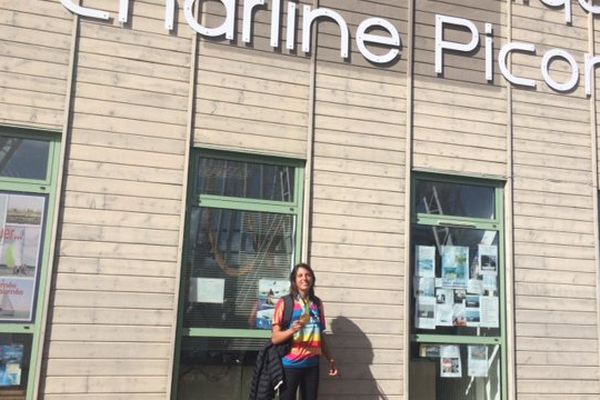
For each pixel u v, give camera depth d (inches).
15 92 193.8
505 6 251.4
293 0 226.1
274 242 215.3
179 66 210.7
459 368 225.6
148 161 203.3
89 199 196.1
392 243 223.0
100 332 191.6
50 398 184.5
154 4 211.5
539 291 235.3
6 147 193.8
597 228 246.1
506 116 243.1
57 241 191.5
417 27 239.3
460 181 236.4
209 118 211.6
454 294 229.6
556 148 247.3
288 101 220.4
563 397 230.8
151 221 201.0
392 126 229.6
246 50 218.7
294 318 192.2
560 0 258.4
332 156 221.8
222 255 209.6
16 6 197.3
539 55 252.1
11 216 190.9
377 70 231.6
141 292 197.0
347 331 213.8
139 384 192.9
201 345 203.6
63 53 199.8
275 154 216.2
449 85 238.8
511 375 226.1
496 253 236.4
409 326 221.3
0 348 184.7
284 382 187.5
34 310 188.4
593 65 258.4
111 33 205.5
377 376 214.1
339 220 219.0
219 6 218.1
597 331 239.3
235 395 204.5
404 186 227.1
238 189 214.2
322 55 226.4
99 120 200.4
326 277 214.7
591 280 242.1
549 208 242.1
